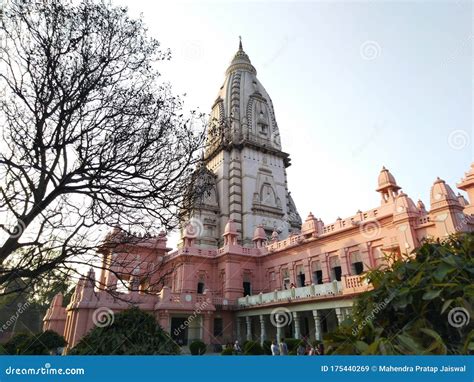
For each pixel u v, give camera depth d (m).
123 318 6.06
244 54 54.12
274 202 42.41
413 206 20.11
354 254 23.12
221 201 41.31
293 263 28.34
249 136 44.41
